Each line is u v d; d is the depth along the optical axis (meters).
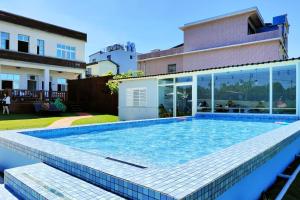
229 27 21.70
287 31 24.09
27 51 21.55
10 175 3.14
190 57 23.89
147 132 8.31
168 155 4.97
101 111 19.66
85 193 2.40
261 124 9.58
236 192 2.63
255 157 3.04
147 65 27.64
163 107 13.90
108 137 7.27
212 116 12.06
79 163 2.90
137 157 4.74
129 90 15.56
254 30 22.84
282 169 4.55
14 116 15.41
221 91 11.88
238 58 20.70
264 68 10.50
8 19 19.98
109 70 37.38
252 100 10.88
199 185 2.05
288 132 5.02
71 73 25.62
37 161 3.73
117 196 2.31
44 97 20.33
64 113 18.89
